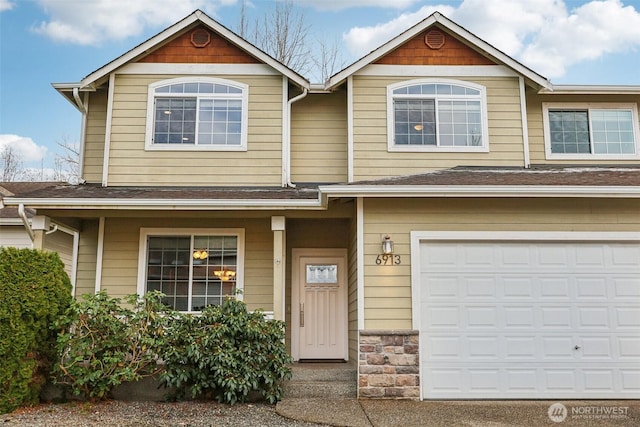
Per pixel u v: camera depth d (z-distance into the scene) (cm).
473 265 746
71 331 683
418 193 720
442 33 972
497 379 718
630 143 998
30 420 575
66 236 1111
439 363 720
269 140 939
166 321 692
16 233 1127
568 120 1007
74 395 683
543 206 755
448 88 953
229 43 968
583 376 722
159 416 606
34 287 639
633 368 725
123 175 916
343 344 934
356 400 697
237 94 953
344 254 958
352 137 928
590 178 790
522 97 951
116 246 908
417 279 735
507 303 737
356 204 764
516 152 936
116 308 679
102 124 986
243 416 610
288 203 771
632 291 743
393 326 723
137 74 953
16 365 621
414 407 657
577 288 743
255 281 912
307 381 741
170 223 920
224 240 923
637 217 752
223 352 668
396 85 950
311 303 945
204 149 931
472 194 719
